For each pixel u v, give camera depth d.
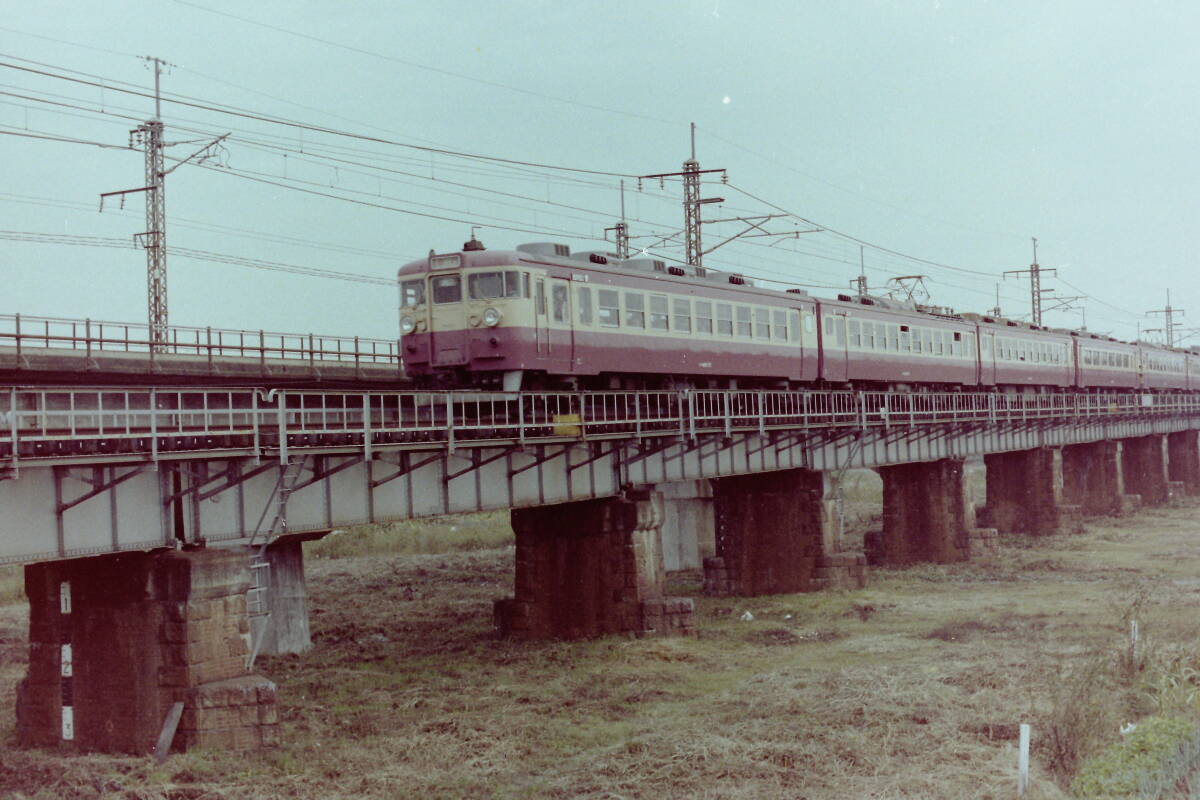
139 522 23.23
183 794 21.36
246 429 27.38
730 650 36.38
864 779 22.19
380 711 29.14
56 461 20.33
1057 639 35.84
